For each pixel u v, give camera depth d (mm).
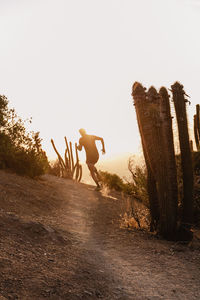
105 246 4301
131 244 4500
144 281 3182
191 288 3111
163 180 4961
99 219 5855
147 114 4965
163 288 3051
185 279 3348
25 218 4586
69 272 3018
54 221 5035
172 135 5086
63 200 6898
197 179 7332
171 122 5102
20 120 8906
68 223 5180
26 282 2598
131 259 3873
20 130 8773
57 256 3441
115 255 3957
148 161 5285
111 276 3174
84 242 4301
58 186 8586
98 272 3207
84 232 4848
